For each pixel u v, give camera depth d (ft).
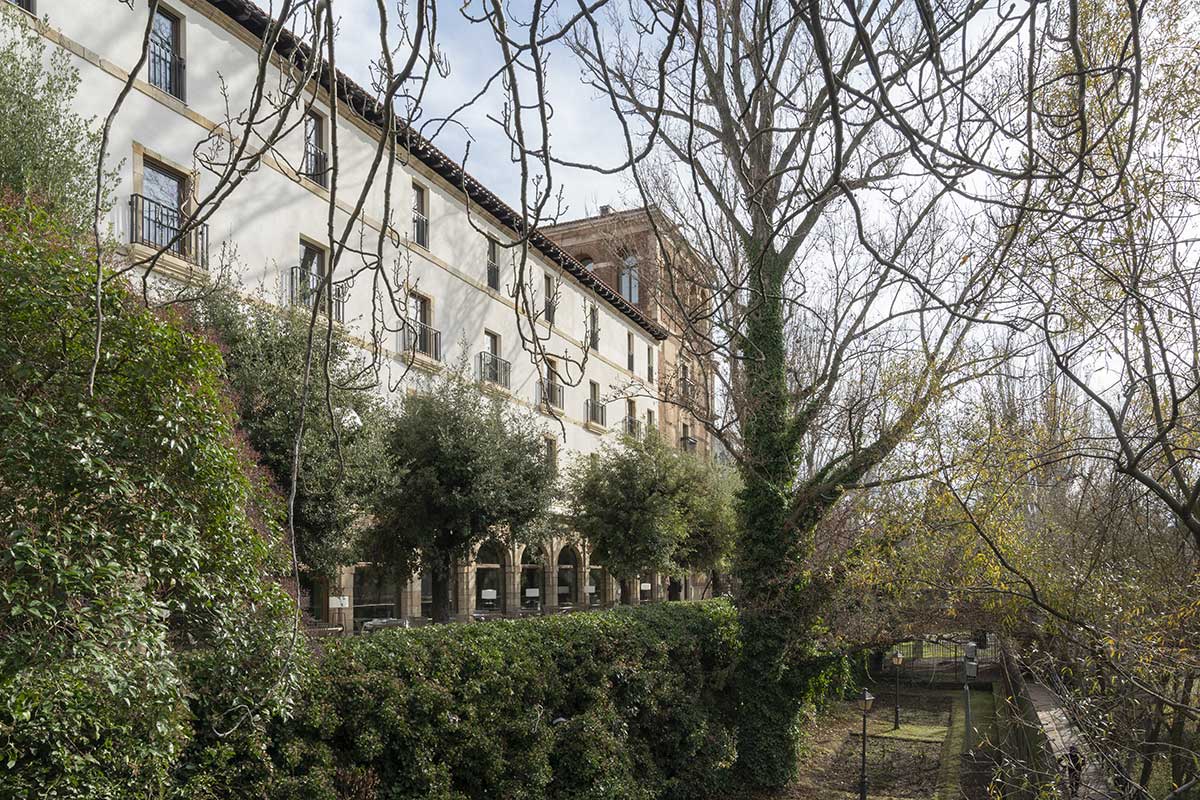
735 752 53.57
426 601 80.28
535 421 90.53
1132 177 18.26
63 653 15.76
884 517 41.57
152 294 40.81
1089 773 30.60
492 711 36.81
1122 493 24.93
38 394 16.97
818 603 53.06
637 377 126.82
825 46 5.55
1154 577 25.81
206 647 23.73
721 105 24.44
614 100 6.63
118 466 17.89
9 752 15.97
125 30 47.21
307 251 60.64
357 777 30.25
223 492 19.40
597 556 91.20
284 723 27.81
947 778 56.29
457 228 78.89
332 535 46.01
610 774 41.65
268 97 7.75
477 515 63.05
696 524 92.27
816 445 59.82
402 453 61.00
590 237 130.62
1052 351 13.16
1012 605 29.63
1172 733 26.25
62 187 33.76
